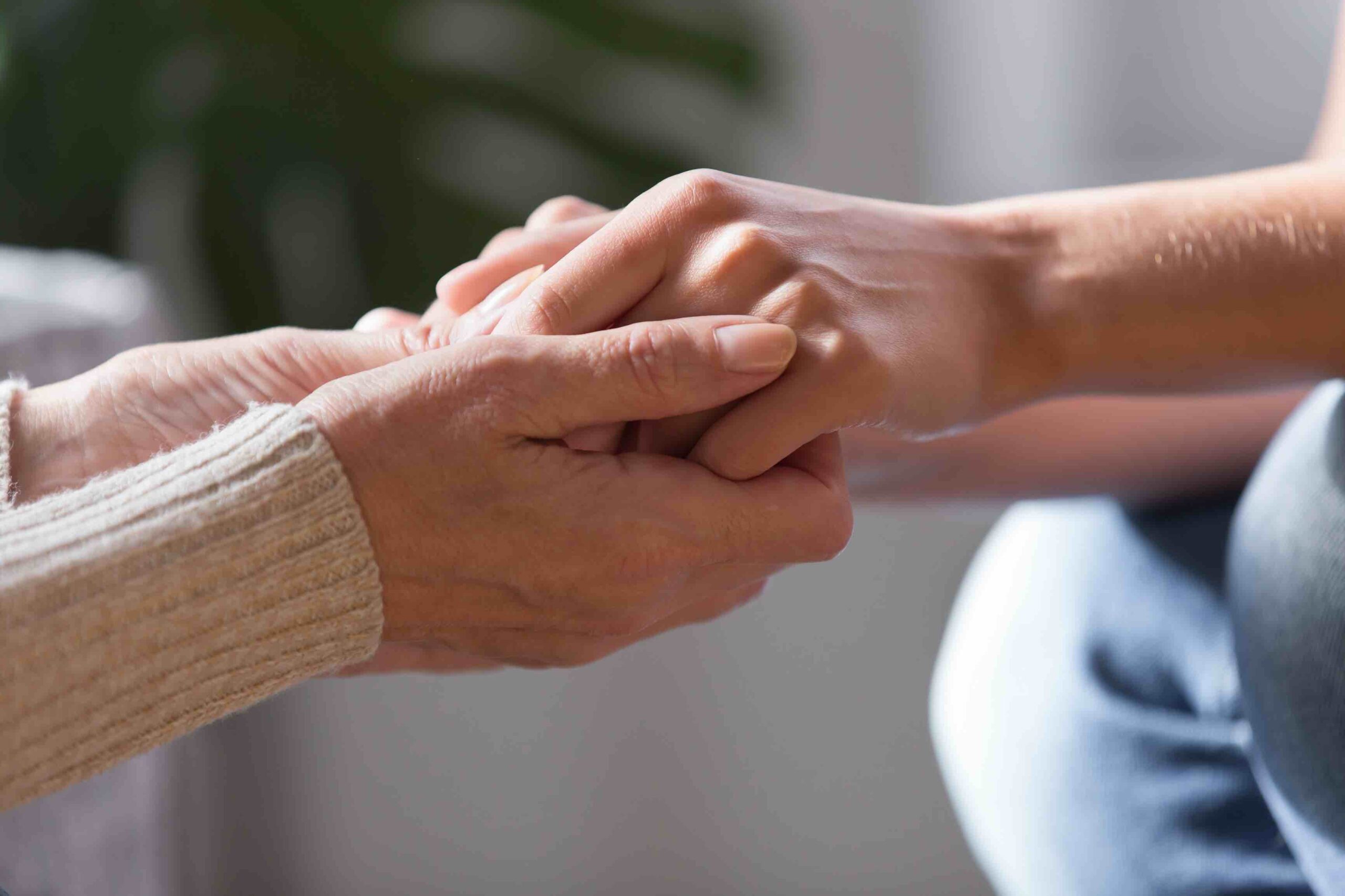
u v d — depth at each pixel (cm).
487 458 62
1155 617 74
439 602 64
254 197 138
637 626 65
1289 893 69
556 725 133
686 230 65
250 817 133
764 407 64
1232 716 71
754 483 65
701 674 133
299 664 62
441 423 62
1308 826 66
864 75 160
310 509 61
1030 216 68
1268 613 66
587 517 63
